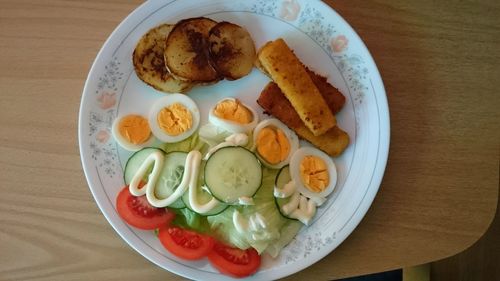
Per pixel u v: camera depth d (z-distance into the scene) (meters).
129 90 0.30
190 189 0.29
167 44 0.29
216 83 0.31
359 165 0.30
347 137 0.30
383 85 0.29
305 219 0.29
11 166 0.30
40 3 0.30
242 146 0.30
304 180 0.30
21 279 0.30
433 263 0.38
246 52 0.30
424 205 0.29
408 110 0.30
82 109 0.29
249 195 0.29
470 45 0.30
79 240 0.30
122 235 0.29
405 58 0.30
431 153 0.30
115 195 0.30
